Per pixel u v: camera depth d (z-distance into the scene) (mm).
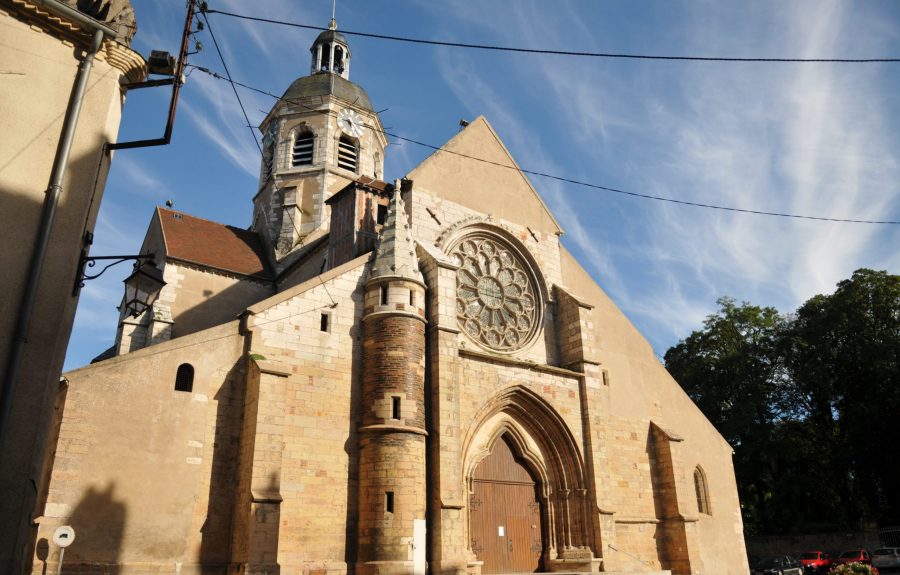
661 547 29938
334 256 28484
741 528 33719
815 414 50969
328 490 21344
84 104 13195
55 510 17188
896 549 40781
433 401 23688
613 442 30344
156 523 18594
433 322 24766
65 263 12109
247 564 18469
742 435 51969
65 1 13305
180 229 37562
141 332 32438
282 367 21078
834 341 48062
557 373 28797
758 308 57656
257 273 37031
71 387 18359
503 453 27359
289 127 43219
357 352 23656
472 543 24438
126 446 18703
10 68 12539
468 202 29891
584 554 26375
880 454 44344
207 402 20516
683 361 58094
